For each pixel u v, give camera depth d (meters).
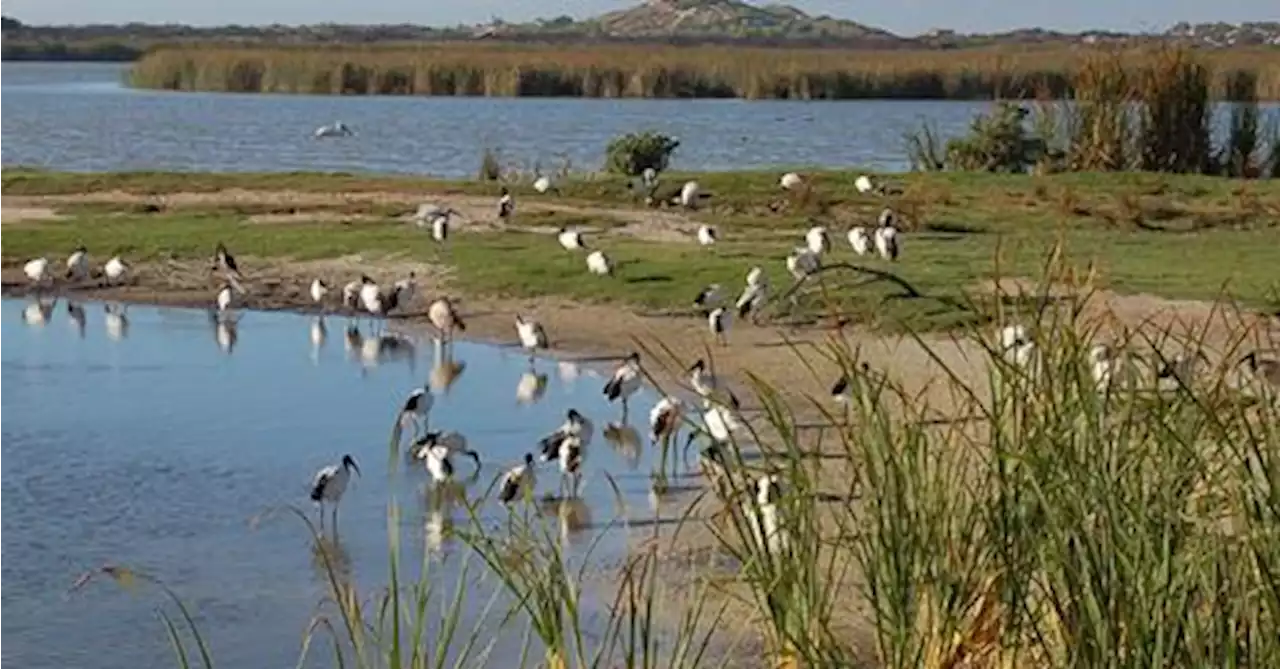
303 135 66.50
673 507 14.44
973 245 28.58
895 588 7.09
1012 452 6.84
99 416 19.20
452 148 60.53
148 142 62.34
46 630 12.13
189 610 12.48
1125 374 7.37
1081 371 7.05
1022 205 33.31
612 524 13.92
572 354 22.30
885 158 56.94
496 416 19.20
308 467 16.89
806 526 7.24
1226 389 7.24
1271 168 39.28
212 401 20.11
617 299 25.00
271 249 29.62
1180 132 39.00
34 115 78.94
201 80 96.56
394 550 7.08
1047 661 6.72
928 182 35.94
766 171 39.03
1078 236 29.84
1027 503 6.85
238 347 23.48
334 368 22.02
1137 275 24.84
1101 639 6.33
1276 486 6.29
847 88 87.75
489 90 89.75
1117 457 6.71
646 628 7.48
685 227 31.73
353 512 15.03
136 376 21.53
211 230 31.31
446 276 27.08
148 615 12.42
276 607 12.52
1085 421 6.80
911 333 9.75
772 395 8.24
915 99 90.38
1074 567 6.50
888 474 7.19
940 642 7.03
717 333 21.91
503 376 21.30
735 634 9.76
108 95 100.06
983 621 7.02
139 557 13.79
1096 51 39.84
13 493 15.81
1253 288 22.52
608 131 70.00
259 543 14.12
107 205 34.94
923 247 28.33
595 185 36.81
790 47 137.88
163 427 18.69
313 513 15.05
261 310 26.00
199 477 16.47
